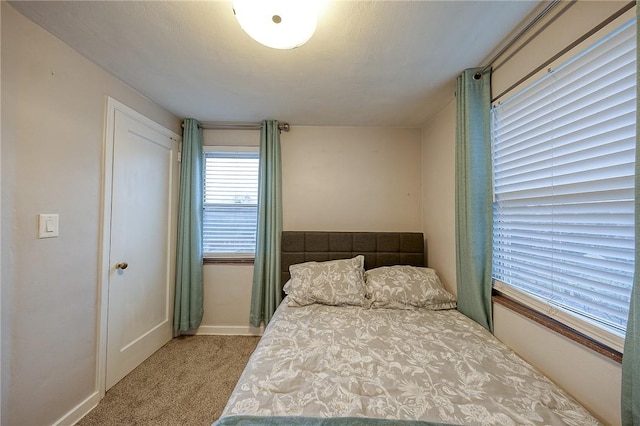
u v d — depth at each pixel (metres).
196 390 1.76
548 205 1.20
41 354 1.31
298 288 2.08
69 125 1.45
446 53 1.48
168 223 2.40
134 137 1.96
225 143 2.71
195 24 1.27
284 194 2.69
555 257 1.17
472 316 1.68
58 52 1.38
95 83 1.61
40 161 1.30
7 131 1.17
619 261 0.91
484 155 1.60
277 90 1.94
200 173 2.64
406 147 2.71
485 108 1.58
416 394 0.97
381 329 1.56
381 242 2.51
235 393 0.99
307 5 1.02
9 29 1.17
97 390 1.63
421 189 2.70
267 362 1.19
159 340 2.29
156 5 1.16
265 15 1.06
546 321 1.16
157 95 2.04
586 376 0.99
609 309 0.94
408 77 1.74
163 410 1.58
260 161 2.59
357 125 2.68
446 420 0.84
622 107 0.89
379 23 1.24
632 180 0.87
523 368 1.16
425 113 2.36
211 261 2.65
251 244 2.71
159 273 2.29
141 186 2.04
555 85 1.15
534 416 0.86
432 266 2.42
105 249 1.69
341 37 1.34
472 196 1.60
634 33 0.85
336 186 2.70
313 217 2.69
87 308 1.57
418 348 1.32
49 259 1.35
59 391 1.40
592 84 0.99
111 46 1.45
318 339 1.42
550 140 1.18
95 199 1.62
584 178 1.04
